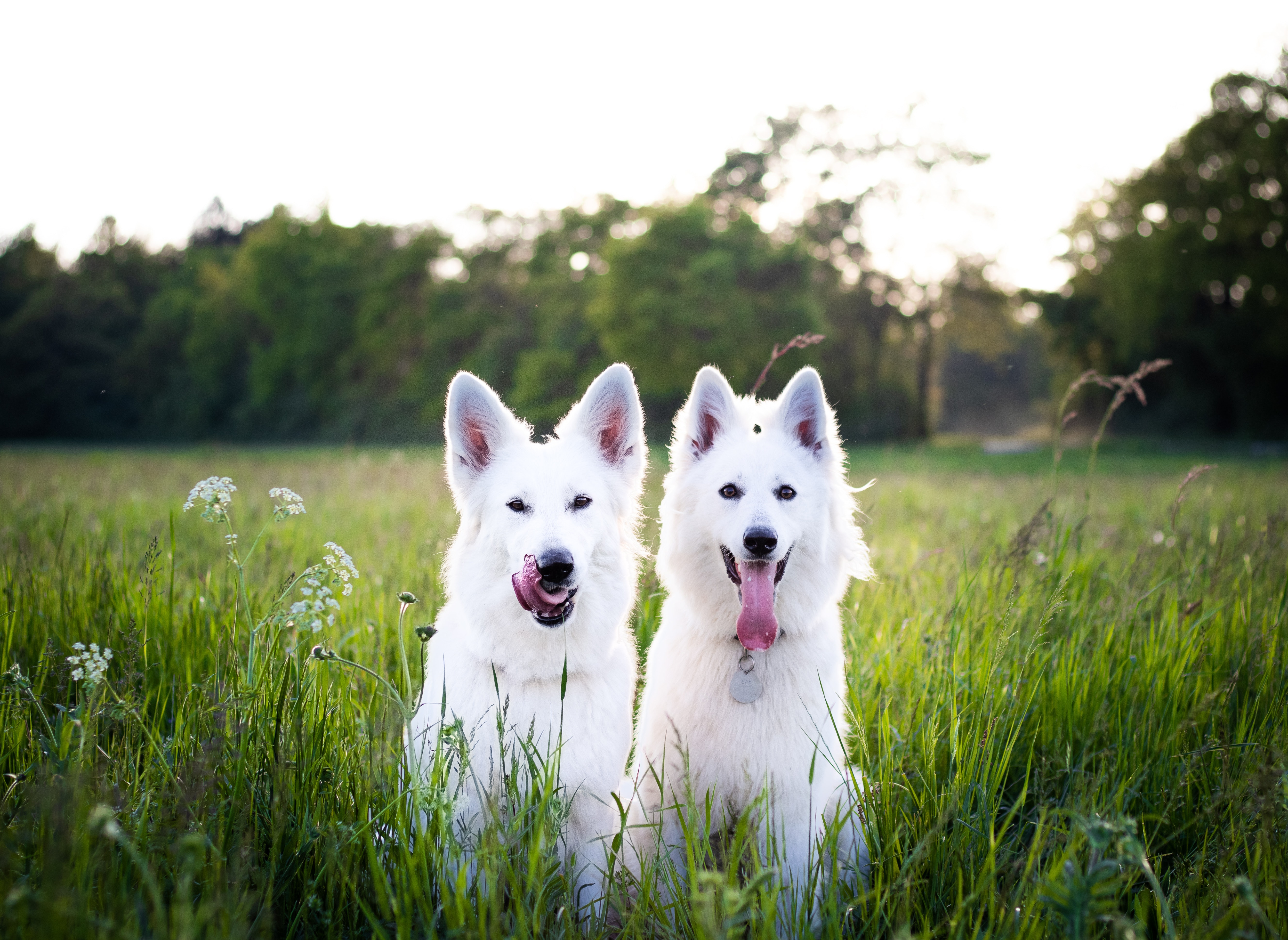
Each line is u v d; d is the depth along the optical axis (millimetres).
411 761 3008
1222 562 4980
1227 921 2371
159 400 71500
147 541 6582
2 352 67375
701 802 3561
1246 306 46625
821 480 4012
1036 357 84500
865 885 2977
